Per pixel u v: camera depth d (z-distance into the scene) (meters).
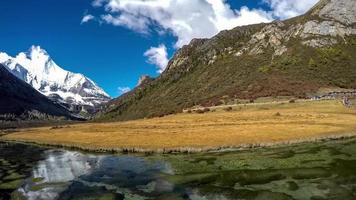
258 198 36.91
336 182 39.56
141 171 53.72
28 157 80.12
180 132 92.06
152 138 86.44
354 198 34.53
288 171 45.78
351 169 44.06
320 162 48.88
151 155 68.88
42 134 144.88
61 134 131.25
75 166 63.09
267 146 66.88
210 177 46.38
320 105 128.12
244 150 64.94
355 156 50.81
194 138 79.44
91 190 44.53
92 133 118.19
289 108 130.62
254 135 76.06
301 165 48.16
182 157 63.22
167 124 120.25
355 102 129.25
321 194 36.41
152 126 118.81
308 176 42.78
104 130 125.44
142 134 96.50
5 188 48.62
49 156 80.00
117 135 100.94
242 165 51.47
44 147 102.06
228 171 48.69
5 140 142.25
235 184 42.31
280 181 41.91
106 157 71.19
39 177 54.72
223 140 73.62
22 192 45.81
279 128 82.88
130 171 54.34
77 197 41.75
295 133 74.56
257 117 111.00
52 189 46.34
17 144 119.94
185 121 124.12
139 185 45.31
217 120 115.38
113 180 49.12
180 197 39.09
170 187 43.28
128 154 73.06
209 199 37.75
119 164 61.34
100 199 40.47
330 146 60.84
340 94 152.00
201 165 54.16
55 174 56.53
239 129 87.06
